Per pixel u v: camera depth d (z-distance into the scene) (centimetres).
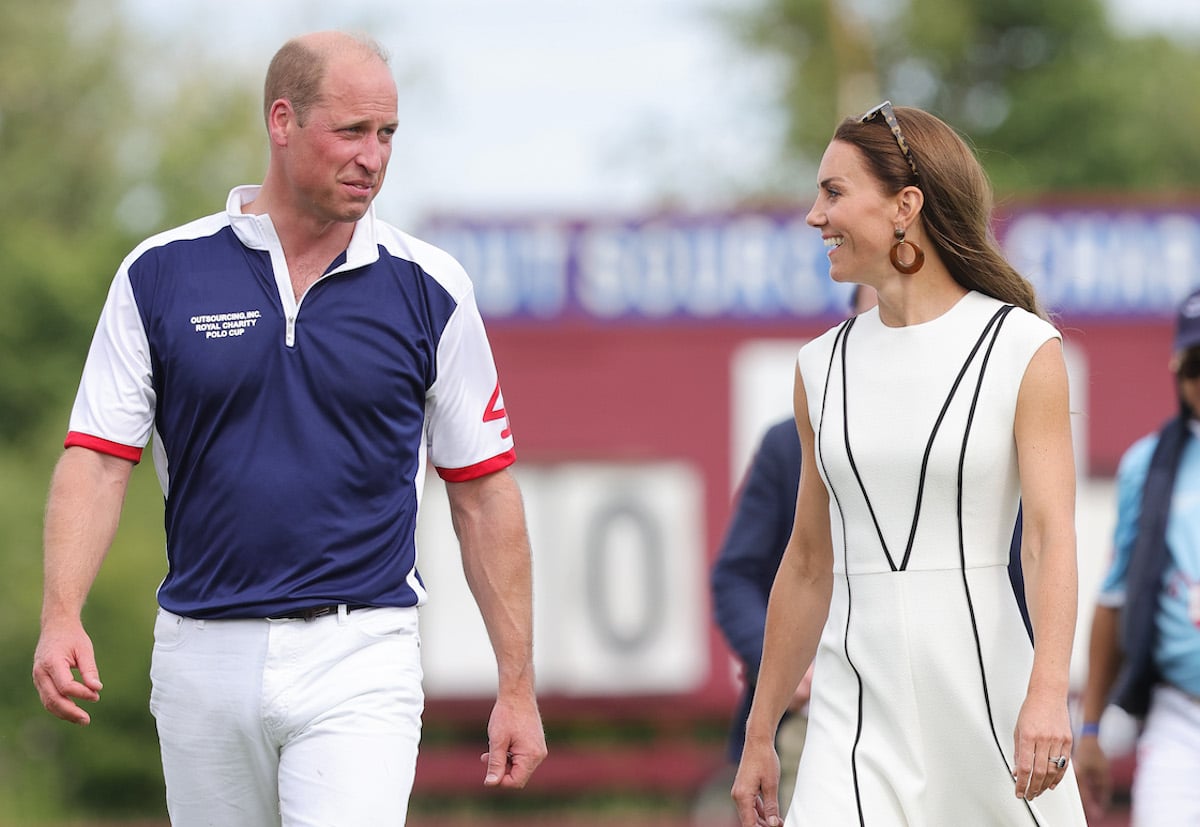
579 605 5419
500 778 1708
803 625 1677
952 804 1573
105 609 6788
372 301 1670
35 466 8069
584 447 5444
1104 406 5438
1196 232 5456
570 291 5472
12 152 9419
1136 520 2288
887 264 1594
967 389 1555
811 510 1661
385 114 1623
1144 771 2253
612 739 5769
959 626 1555
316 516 1639
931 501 1559
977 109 11288
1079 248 5462
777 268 5478
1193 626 2211
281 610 1630
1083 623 5241
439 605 5369
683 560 5428
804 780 1596
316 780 1625
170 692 1662
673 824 5484
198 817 1694
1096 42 11181
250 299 1648
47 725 7069
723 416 5456
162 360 1652
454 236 5472
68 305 8481
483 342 1745
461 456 1759
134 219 9362
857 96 10994
